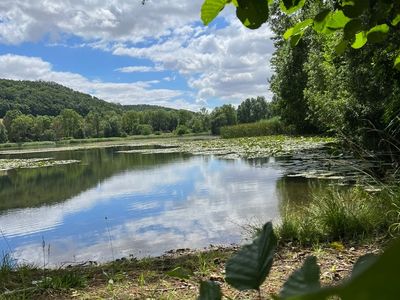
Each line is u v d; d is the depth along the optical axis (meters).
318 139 23.03
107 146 46.75
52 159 27.16
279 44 26.27
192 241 6.22
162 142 47.56
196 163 18.05
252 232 5.80
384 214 5.03
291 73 27.14
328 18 1.34
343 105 11.95
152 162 20.34
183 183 12.30
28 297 3.54
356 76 11.01
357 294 0.18
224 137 42.75
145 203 9.66
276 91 29.50
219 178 12.66
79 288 3.72
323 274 3.44
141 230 7.21
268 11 1.05
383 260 0.18
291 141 23.94
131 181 13.75
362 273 0.18
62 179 15.51
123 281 3.86
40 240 7.07
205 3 1.10
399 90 7.87
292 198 8.64
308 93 21.31
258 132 38.56
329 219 4.97
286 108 28.73
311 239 4.76
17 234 7.55
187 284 3.64
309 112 26.11
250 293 3.08
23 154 37.31
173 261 4.66
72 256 6.00
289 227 5.07
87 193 11.91
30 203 10.82
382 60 7.00
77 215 8.94
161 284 3.70
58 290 3.66
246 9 1.05
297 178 11.17
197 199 9.58
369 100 10.83
